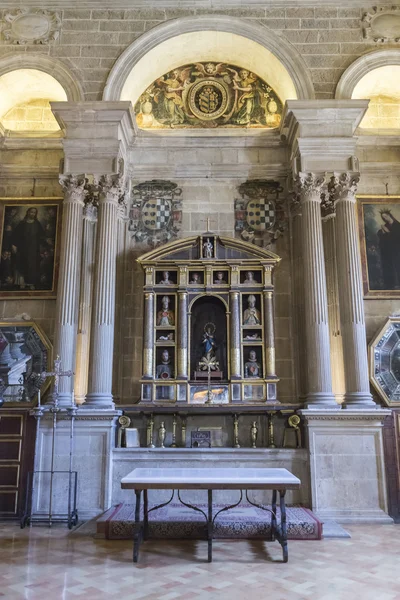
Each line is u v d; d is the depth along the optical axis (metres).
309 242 10.93
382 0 12.12
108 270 10.81
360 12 12.13
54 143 12.62
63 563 6.72
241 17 12.10
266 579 6.07
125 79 11.79
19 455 10.31
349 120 11.25
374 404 10.12
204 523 7.97
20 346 11.50
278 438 11.14
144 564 6.68
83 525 8.92
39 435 9.91
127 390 11.63
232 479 6.80
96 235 11.39
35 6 12.18
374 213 12.35
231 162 12.62
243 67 13.16
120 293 11.91
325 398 10.18
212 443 11.06
